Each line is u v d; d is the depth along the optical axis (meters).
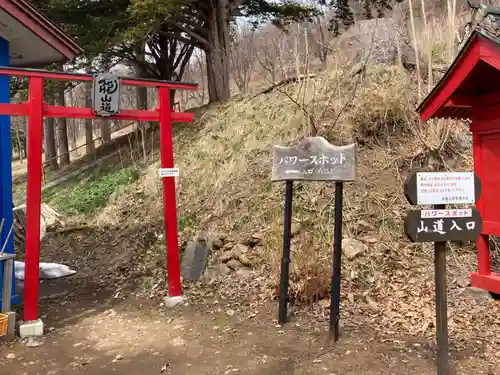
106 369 3.87
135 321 5.07
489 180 4.70
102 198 10.05
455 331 4.10
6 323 4.53
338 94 8.31
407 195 3.12
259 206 7.00
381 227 5.98
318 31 15.76
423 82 7.93
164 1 9.48
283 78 10.96
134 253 7.48
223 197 7.62
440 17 9.51
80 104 23.16
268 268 5.78
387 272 5.31
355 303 4.84
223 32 13.84
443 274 3.20
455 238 3.14
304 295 4.88
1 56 5.66
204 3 13.49
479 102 4.70
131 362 3.99
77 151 23.31
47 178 15.21
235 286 5.66
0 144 5.50
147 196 9.20
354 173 4.16
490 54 3.94
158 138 12.47
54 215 9.98
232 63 15.88
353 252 5.49
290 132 8.38
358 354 3.82
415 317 4.43
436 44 8.59
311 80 9.52
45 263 7.34
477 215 3.18
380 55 8.91
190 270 6.19
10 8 5.21
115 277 6.86
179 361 3.96
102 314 5.39
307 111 8.20
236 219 6.95
